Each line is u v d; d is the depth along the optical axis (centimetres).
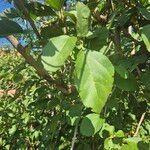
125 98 39
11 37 27
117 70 26
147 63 34
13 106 74
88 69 23
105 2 36
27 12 28
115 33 34
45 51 24
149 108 41
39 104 47
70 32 29
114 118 39
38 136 69
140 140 28
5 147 75
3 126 75
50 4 27
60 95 40
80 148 40
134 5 34
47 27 29
